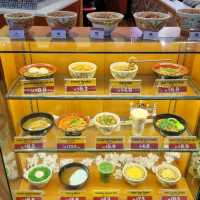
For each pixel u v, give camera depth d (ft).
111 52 4.51
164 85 4.62
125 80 4.55
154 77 5.15
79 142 4.85
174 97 4.65
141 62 5.09
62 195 4.97
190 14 4.04
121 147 4.86
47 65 4.95
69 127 4.94
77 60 5.11
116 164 5.63
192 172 5.31
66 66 5.16
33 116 5.24
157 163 5.66
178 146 4.89
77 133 4.91
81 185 5.13
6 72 4.66
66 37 4.36
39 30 4.67
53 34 4.28
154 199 5.05
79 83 4.61
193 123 5.18
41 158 5.72
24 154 5.65
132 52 4.52
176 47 4.41
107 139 4.85
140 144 4.88
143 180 5.18
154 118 5.27
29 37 4.34
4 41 4.22
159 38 4.32
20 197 5.01
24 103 5.46
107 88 4.82
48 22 4.24
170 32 4.61
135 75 4.92
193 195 5.21
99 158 5.73
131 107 5.59
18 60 5.00
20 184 5.31
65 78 4.99
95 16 4.30
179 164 5.72
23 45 4.32
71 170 5.42
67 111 5.69
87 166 5.59
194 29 4.22
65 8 10.23
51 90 4.61
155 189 5.23
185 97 4.63
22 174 5.47
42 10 8.05
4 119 4.67
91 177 5.43
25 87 4.55
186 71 4.79
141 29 4.31
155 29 4.19
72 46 4.36
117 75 4.60
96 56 5.06
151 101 5.57
